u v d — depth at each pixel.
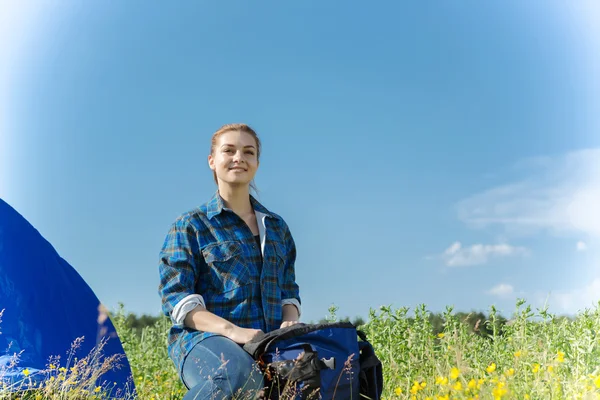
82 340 3.95
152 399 3.88
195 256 3.06
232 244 3.08
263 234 3.23
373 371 2.83
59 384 3.50
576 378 2.97
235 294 3.02
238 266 3.05
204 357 2.73
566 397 2.85
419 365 3.77
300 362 2.58
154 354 5.32
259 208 3.33
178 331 2.96
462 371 2.86
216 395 2.59
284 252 3.33
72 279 4.10
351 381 2.67
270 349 2.66
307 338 2.69
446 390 2.85
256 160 3.30
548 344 3.82
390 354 4.12
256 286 3.10
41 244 4.01
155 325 5.90
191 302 2.90
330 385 2.60
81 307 4.07
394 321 4.76
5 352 3.69
